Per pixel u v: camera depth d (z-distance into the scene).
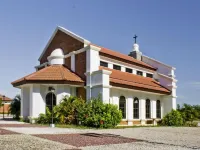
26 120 26.06
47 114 22.89
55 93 24.48
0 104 46.81
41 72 25.05
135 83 28.14
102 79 23.05
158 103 33.41
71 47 28.11
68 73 25.38
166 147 10.29
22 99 27.00
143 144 11.05
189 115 32.88
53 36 31.30
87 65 24.91
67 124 21.84
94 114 20.80
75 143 10.84
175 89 34.16
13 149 8.88
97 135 14.40
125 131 17.91
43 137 12.54
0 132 14.26
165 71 35.06
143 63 35.75
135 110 28.86
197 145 11.22
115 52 33.66
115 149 9.46
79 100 23.14
